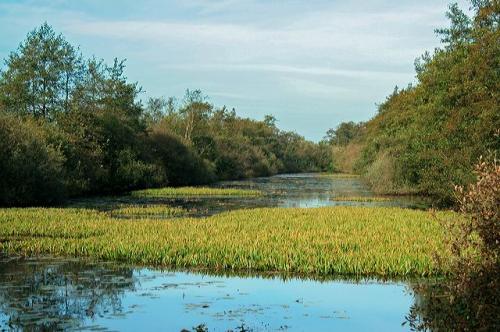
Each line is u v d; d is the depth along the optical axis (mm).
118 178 54656
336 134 182125
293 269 17125
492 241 7941
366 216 29234
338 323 11602
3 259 18547
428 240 20422
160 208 35344
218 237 20938
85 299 13422
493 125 29859
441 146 36219
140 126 65438
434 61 41781
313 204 42000
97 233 23016
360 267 16688
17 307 12609
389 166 54875
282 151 133625
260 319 11836
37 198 37688
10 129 38375
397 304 13141
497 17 33656
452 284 8305
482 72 31938
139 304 12969
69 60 54812
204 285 15109
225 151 93250
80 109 54938
